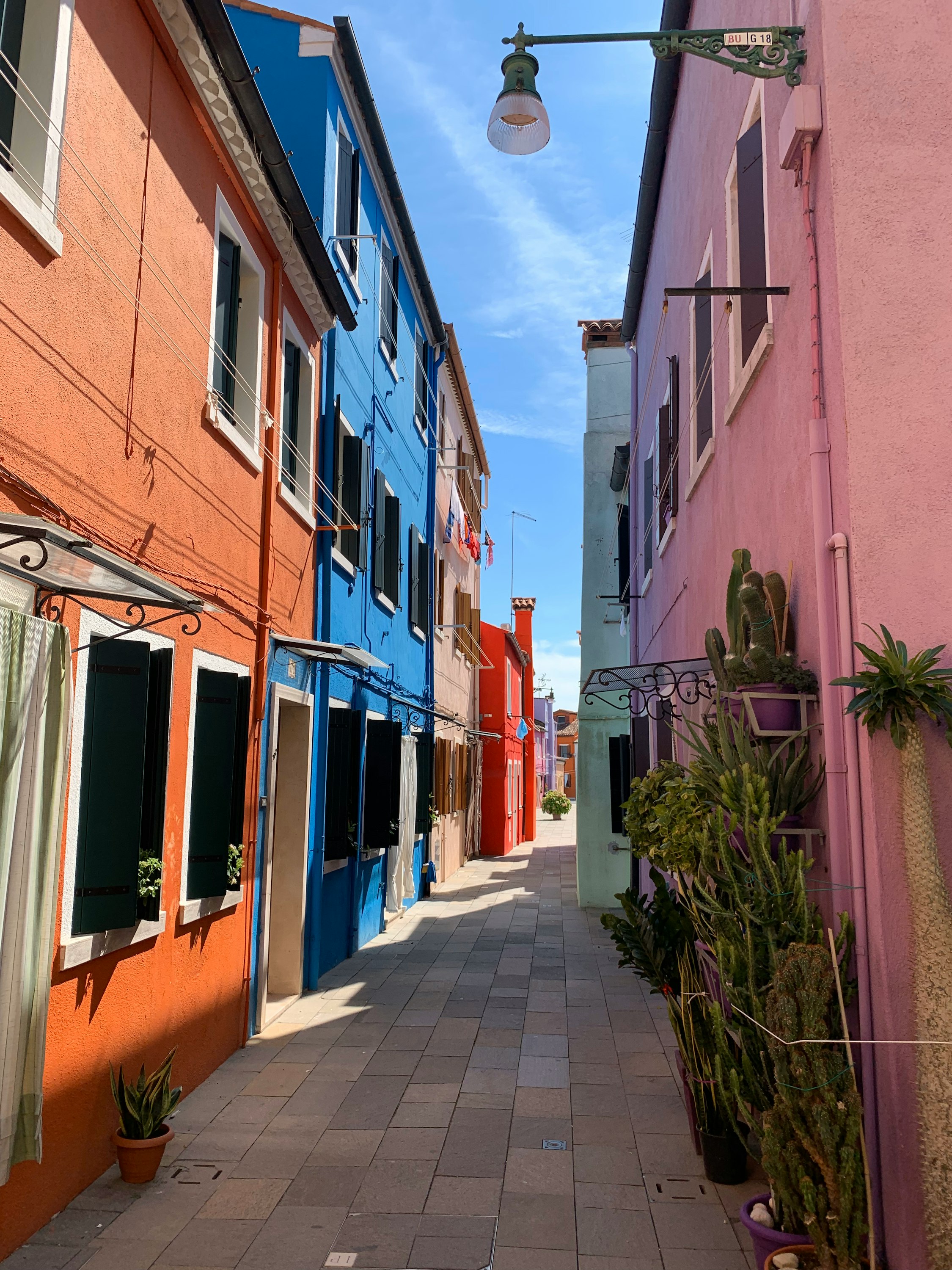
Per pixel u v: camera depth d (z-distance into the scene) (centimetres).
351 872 1112
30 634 368
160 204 562
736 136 666
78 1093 465
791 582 509
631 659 1523
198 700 630
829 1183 354
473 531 2300
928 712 385
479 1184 488
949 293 433
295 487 881
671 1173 502
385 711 1279
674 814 498
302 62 959
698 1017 517
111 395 496
